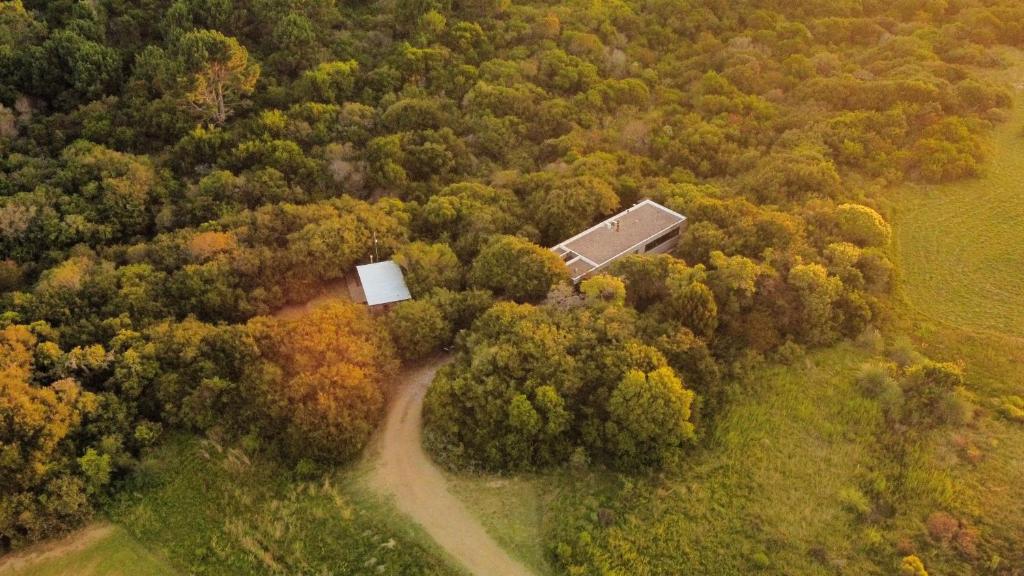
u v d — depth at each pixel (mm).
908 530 57344
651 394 62406
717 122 107750
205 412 68125
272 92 110625
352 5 133750
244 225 87188
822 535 57719
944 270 81688
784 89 115562
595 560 57156
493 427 65062
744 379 69875
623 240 85125
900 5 131125
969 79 109125
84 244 86438
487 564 58062
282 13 120312
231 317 79375
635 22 131625
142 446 66875
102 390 69438
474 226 87688
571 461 64000
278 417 65750
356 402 65625
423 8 124625
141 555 60875
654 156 105438
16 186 92000
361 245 84125
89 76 107562
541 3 136500
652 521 59594
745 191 93500
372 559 58656
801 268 73688
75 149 97125
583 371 66375
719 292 73688
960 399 64938
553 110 111125
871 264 78250
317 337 69500
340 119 106875
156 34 120188
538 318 70438
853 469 62344
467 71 117625
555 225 88625
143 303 77000
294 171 98000
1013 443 62750
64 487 61406
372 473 64750
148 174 94125
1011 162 97688
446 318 75250
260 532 61125
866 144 99125
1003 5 127438
